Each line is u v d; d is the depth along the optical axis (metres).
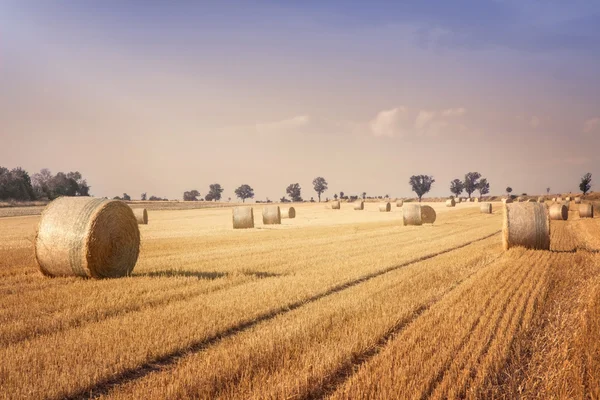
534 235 19.55
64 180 112.50
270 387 5.64
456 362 6.41
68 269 13.55
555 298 10.43
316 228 36.09
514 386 5.84
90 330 7.94
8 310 9.35
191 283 12.22
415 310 9.52
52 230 13.58
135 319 8.63
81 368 6.23
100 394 5.61
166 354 6.93
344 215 60.88
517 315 8.80
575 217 47.53
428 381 5.77
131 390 5.67
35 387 5.58
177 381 5.74
